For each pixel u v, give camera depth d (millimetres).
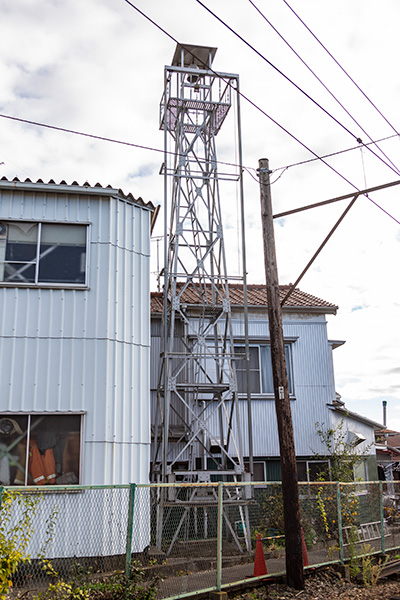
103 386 11758
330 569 11172
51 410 11344
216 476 15562
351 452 17641
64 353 11711
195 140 15492
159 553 11453
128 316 12531
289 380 17625
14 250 12016
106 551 10828
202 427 13430
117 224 12773
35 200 12320
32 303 11812
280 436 10625
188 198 15578
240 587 9523
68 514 10734
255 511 15133
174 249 14672
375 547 13023
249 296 18516
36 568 9914
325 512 13258
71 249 12328
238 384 17047
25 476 10914
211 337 16828
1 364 11328
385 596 9836
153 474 14461
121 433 11805
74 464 11227
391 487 18422
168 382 13297
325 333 18344
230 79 15477
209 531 13922
